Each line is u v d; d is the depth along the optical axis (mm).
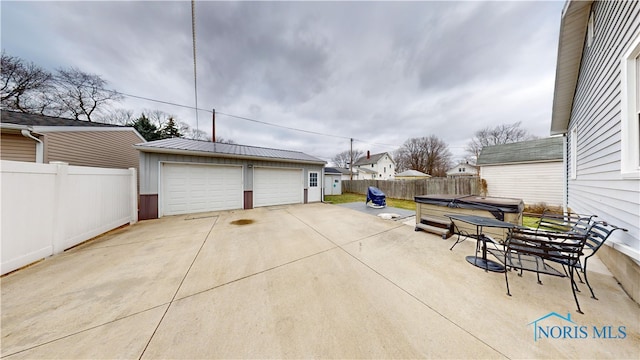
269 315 2053
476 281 2729
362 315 2055
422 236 4715
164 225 5715
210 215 7078
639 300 2191
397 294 2428
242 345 1694
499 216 3920
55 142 6340
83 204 4203
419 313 2086
